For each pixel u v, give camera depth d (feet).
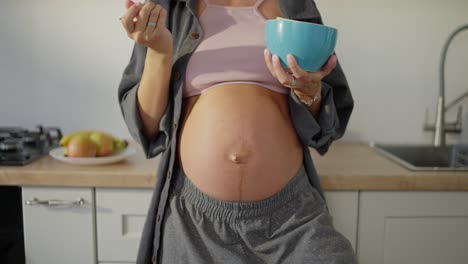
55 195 3.98
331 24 5.34
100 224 4.03
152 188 3.95
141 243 3.27
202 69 3.11
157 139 3.41
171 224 3.07
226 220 3.01
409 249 4.05
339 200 3.97
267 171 3.01
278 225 3.04
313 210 3.15
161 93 3.06
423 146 5.41
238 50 3.10
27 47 5.41
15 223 4.13
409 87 5.49
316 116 3.30
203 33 3.16
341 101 3.43
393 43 5.39
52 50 5.42
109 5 5.33
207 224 3.01
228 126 3.01
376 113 5.55
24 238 4.05
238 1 3.28
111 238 4.04
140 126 3.18
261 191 3.02
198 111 3.12
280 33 2.55
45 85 5.49
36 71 5.47
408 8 5.31
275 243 2.99
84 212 4.00
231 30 3.17
